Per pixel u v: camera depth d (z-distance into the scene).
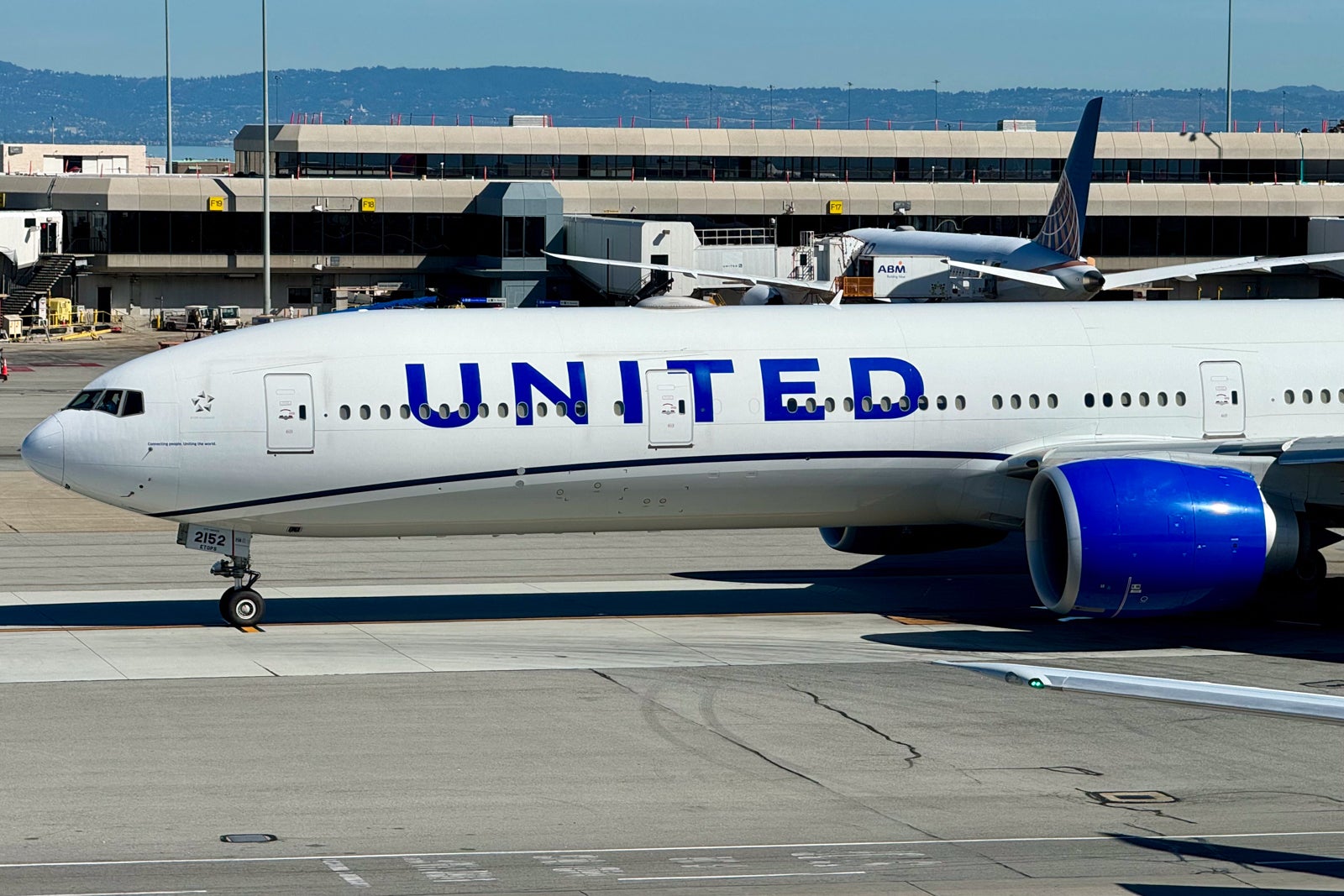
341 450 65.88
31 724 52.31
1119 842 41.84
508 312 70.12
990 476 71.12
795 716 54.19
